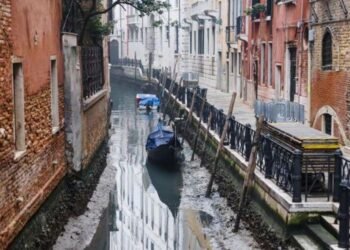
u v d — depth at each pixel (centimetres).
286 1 2006
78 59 1473
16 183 989
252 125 1969
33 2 1109
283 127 1323
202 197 1700
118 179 1956
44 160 1203
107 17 3030
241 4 2886
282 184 1201
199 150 2253
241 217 1391
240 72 2941
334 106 1565
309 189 1125
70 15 1655
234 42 3041
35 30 1127
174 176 1989
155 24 2306
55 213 1286
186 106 2841
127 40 6378
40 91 1171
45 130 1215
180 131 2719
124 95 4888
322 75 1652
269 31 2297
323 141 1134
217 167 1805
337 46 1532
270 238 1178
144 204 1700
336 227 1026
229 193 1608
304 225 1092
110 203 1684
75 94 1459
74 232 1328
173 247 1368
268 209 1237
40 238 1123
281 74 2128
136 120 3372
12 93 969
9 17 945
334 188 1102
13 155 969
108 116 2666
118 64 6350
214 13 3441
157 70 4691
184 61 4425
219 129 1961
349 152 1452
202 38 3888
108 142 2544
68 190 1465
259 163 1382
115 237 1443
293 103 1750
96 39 2133
